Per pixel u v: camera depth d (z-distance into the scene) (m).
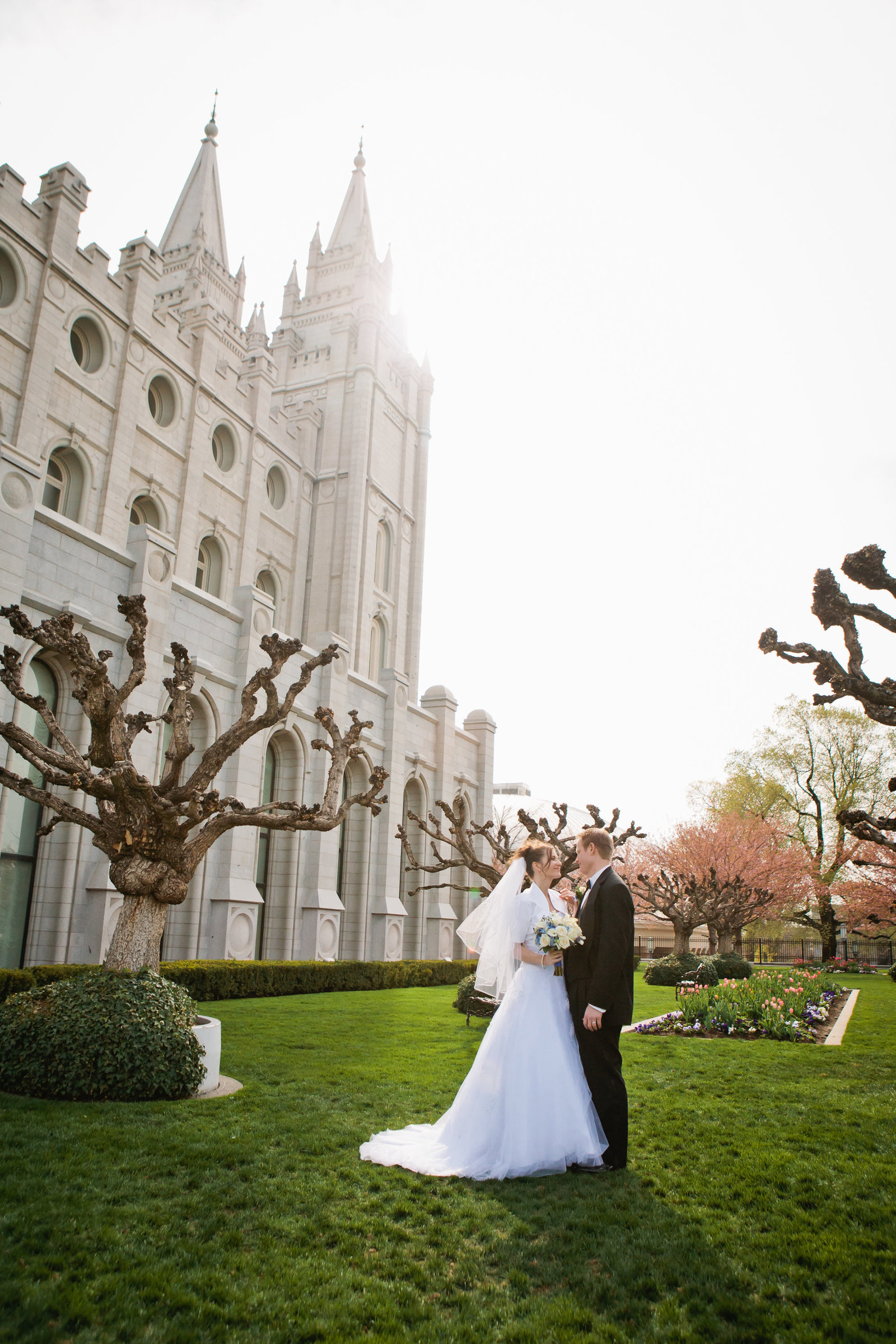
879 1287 4.26
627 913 6.29
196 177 46.81
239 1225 4.90
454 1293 4.15
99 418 28.09
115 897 17.84
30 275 25.58
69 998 8.30
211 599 22.09
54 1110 7.25
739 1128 7.40
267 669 11.07
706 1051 12.27
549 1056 6.09
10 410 24.80
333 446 43.97
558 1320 3.87
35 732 17.78
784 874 45.25
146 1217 4.95
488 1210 5.20
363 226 49.19
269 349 47.69
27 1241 4.52
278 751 26.19
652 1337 3.76
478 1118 6.04
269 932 25.19
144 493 30.25
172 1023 8.33
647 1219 5.10
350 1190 5.49
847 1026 16.41
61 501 27.22
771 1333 3.81
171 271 44.66
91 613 18.30
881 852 43.69
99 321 28.20
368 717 30.39
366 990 24.27
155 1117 7.21
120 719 9.77
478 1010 14.91
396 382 49.25
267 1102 8.02
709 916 34.84
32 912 17.33
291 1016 15.70
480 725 40.72
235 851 22.12
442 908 34.41
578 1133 5.91
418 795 35.00
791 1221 5.12
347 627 40.88
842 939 65.38
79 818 9.91
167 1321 3.80
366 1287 4.18
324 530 42.72
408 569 48.78
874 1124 7.61
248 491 36.19
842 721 52.94
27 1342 3.56
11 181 25.00
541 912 6.46
